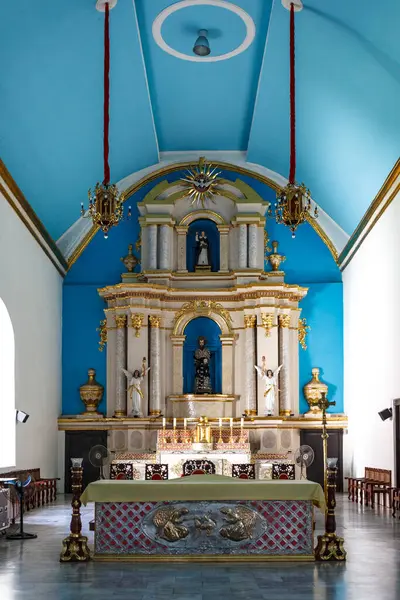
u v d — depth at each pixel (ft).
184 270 79.97
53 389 75.15
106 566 34.09
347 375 78.38
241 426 74.08
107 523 35.58
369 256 67.67
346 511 58.23
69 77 55.01
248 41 58.23
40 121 57.16
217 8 53.78
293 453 76.69
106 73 51.62
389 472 60.23
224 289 78.95
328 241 81.20
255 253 79.46
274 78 61.21
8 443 58.85
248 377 77.46
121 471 67.00
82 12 49.32
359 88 53.01
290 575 31.86
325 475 44.55
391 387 59.57
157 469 63.87
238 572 32.50
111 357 79.25
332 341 80.18
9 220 56.95
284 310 78.59
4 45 47.67
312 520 35.55
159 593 28.55
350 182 66.33
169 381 78.95
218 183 80.38
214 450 71.72
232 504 35.53
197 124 74.13
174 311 79.77
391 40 46.21
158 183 81.46
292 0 48.83
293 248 81.41
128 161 76.84
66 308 80.23
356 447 73.87
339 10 47.09
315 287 80.84
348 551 38.01
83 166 68.08
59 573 32.50
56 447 76.28
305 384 79.51
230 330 79.20
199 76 64.28
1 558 36.37
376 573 32.30
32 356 65.77
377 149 57.67
